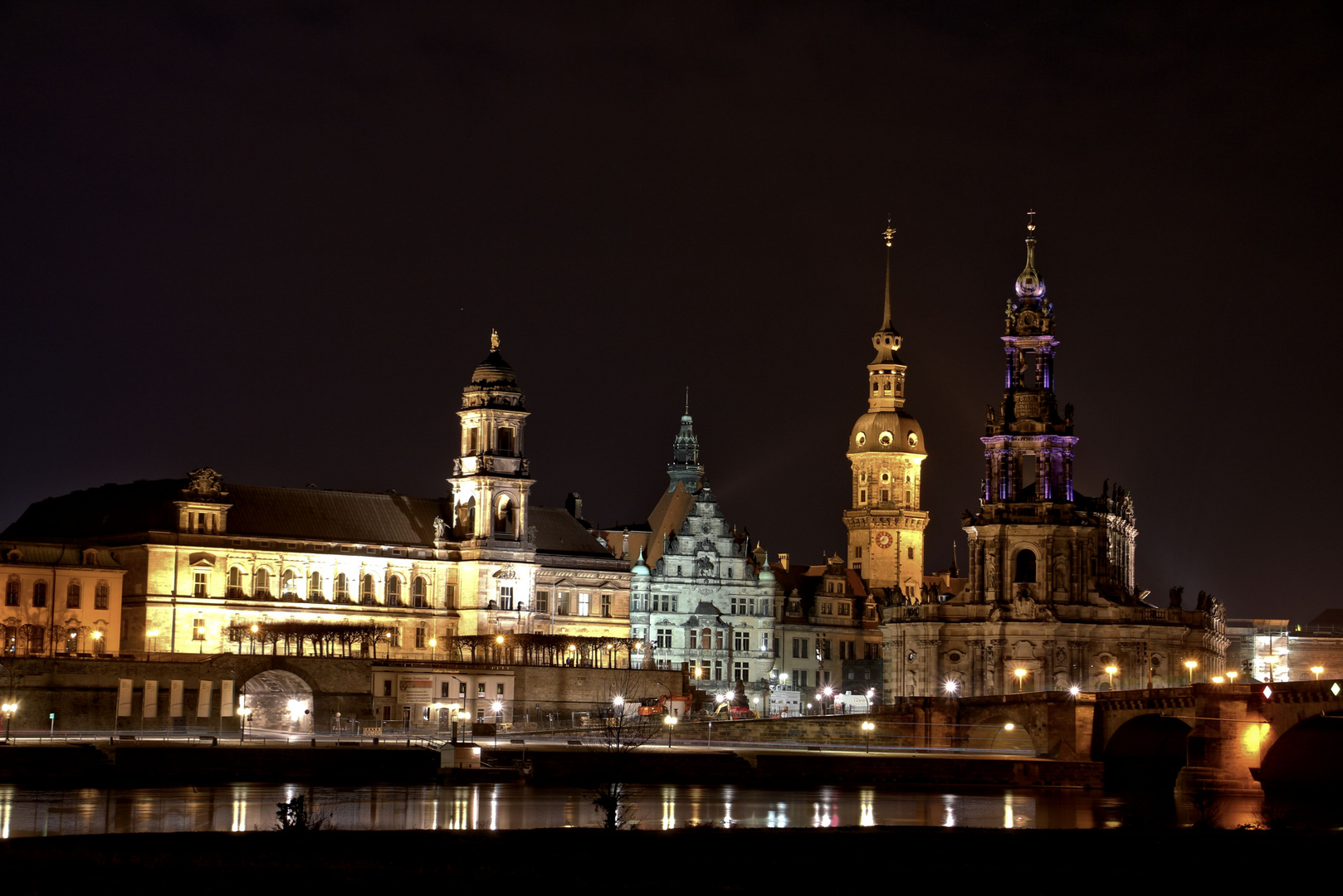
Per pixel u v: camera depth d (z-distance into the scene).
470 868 97.75
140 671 190.50
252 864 97.00
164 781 156.12
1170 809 157.12
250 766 160.62
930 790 171.62
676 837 111.56
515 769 165.38
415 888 92.00
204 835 109.25
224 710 193.62
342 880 93.31
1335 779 178.00
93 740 170.00
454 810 140.50
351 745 172.38
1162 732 187.62
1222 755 173.50
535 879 94.94
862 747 197.62
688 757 171.75
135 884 91.06
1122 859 105.12
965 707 199.12
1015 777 180.12
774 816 144.75
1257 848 109.88
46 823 127.44
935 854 106.19
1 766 152.75
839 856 104.38
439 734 198.25
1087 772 180.25
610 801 116.69
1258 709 172.50
